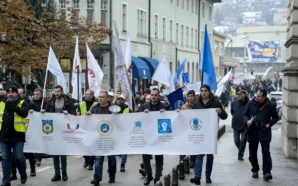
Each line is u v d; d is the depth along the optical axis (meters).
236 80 61.34
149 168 11.85
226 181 12.05
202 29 66.06
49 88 29.08
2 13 21.97
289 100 15.72
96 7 36.88
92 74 17.14
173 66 52.72
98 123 11.91
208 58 13.10
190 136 11.55
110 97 13.77
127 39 15.19
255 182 11.98
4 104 11.23
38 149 12.14
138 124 11.76
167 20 50.72
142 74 39.22
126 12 39.75
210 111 11.48
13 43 22.83
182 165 12.41
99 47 36.12
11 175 12.35
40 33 24.02
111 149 11.89
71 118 12.01
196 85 22.61
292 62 15.77
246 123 12.17
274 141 20.89
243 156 16.36
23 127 11.34
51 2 28.56
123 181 12.46
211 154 11.66
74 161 15.79
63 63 32.72
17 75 26.70
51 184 11.88
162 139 11.68
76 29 25.84
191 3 60.50
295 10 15.52
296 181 12.12
